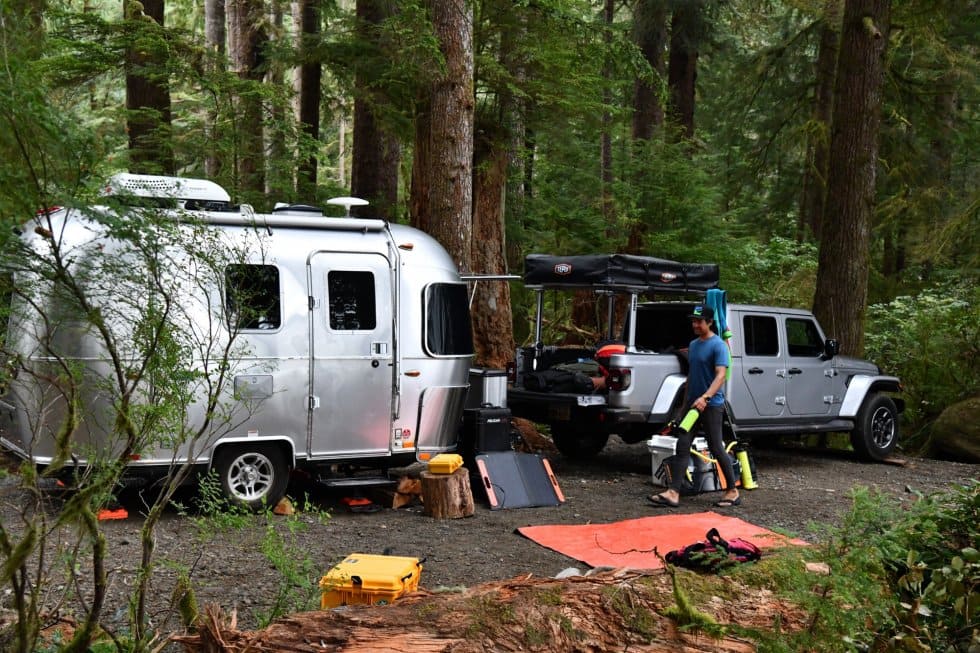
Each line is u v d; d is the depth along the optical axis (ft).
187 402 12.26
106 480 10.47
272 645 11.28
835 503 28.84
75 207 9.59
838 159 43.06
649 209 54.44
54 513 20.30
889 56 52.85
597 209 56.44
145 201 11.07
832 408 37.42
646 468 34.47
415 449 26.89
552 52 42.45
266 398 24.32
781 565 14.01
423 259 27.14
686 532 23.77
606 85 45.55
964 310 47.44
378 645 11.33
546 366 34.73
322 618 11.84
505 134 43.45
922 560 16.42
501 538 23.06
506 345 41.29
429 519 25.12
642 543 22.57
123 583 17.26
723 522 25.09
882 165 66.13
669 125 58.23
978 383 44.80
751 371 34.45
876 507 14.12
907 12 50.31
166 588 17.30
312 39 43.96
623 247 55.36
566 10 44.27
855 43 42.55
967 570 14.88
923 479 34.76
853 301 42.83
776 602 13.70
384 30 38.58
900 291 63.62
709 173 62.49
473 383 29.71
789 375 35.73
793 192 78.89
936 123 59.82
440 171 35.45
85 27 36.45
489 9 41.57
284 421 24.71
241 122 41.45
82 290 10.77
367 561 14.65
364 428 25.96
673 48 67.82
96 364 20.51
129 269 11.26
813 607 12.83
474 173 42.57
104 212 10.21
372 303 26.09
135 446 11.21
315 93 51.60
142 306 12.04
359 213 49.37
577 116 45.68
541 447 37.17
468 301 28.68
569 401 31.73
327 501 27.09
